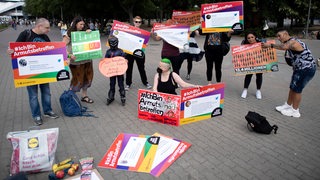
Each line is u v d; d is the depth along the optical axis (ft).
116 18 117.50
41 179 10.61
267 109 18.44
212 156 12.29
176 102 15.10
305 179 10.67
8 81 26.45
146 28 145.28
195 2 96.22
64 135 14.29
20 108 18.45
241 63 19.76
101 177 10.59
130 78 23.12
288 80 27.22
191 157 12.20
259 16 82.94
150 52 48.60
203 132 14.74
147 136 13.87
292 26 112.27
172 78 16.33
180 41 20.27
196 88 15.43
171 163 11.67
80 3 104.99
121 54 18.34
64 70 15.38
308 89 23.70
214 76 28.76
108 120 16.33
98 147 13.05
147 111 16.15
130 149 12.67
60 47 15.06
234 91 22.95
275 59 19.39
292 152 12.70
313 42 61.62
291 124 15.92
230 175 10.86
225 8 18.51
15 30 145.69
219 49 21.24
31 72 14.62
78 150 12.75
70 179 10.47
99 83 25.54
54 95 21.45
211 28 19.15
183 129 15.10
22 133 10.87
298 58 15.66
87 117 16.79
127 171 11.16
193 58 25.98
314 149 13.00
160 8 126.72
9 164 11.57
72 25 17.30
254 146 13.24
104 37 91.04
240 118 16.78
